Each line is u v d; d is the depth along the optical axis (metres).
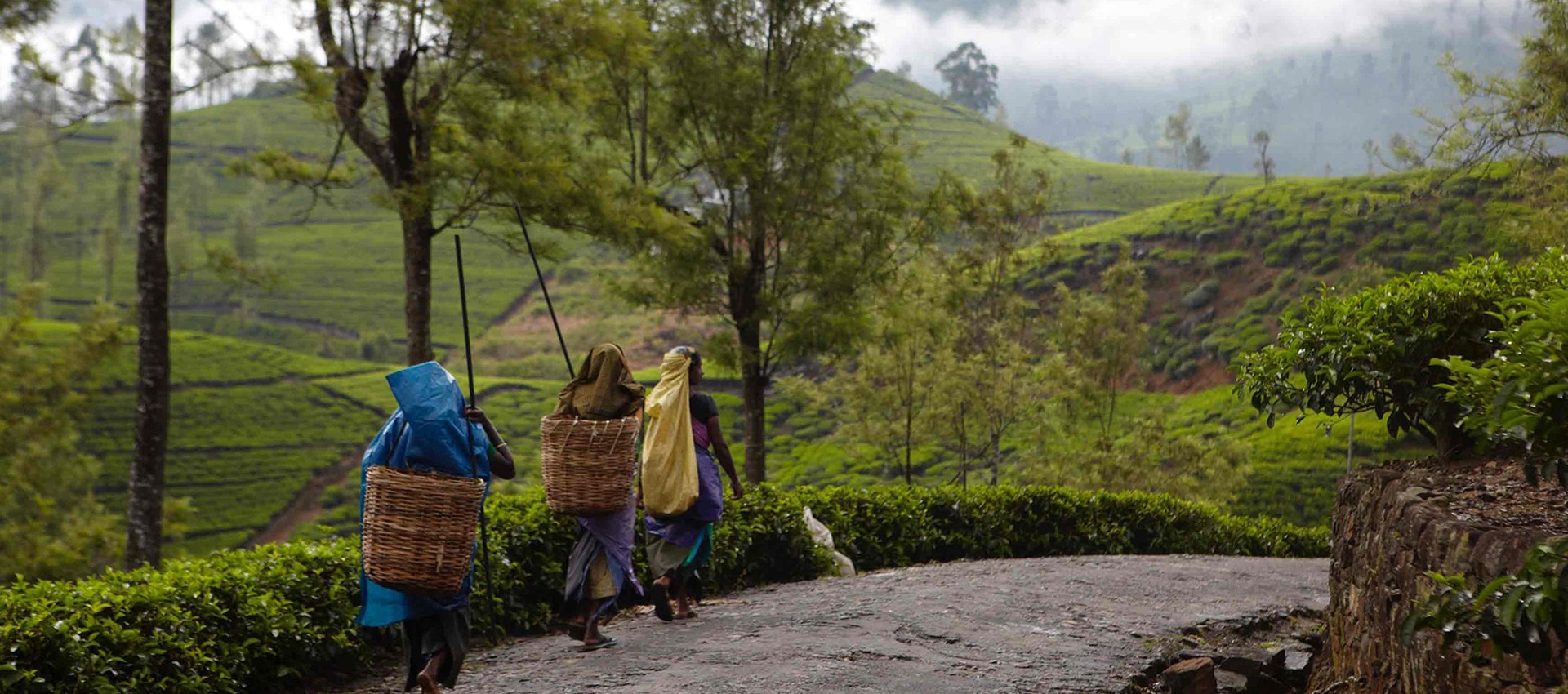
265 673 6.50
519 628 8.27
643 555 9.19
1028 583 10.00
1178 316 62.84
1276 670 6.80
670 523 7.52
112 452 71.94
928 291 23.69
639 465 7.37
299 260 141.25
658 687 5.77
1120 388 58.38
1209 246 67.75
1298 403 6.43
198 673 6.03
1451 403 5.84
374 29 14.09
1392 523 4.83
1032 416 26.39
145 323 12.65
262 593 6.67
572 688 5.84
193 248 142.25
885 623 7.68
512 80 13.92
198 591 6.37
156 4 12.64
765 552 11.01
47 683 5.30
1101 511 16.09
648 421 8.17
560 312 117.62
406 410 5.02
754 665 6.25
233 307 129.00
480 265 138.62
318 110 15.16
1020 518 15.24
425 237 14.49
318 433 84.75
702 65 18.39
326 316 125.62
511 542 8.36
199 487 73.50
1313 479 39.50
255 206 157.88
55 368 23.30
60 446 23.44
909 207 19.70
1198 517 17.42
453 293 129.50
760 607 8.58
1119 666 6.59
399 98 14.44
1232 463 26.61
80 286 130.00
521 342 109.31
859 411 25.06
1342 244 60.06
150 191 12.66
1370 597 5.19
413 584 4.84
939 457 38.94
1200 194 127.44
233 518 70.19
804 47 18.97
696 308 19.53
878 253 19.31
